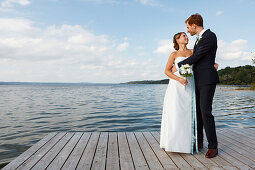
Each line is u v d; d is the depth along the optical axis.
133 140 3.56
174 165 2.46
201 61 2.70
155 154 2.86
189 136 2.86
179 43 2.91
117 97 24.81
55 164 2.47
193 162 2.56
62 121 8.96
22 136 6.43
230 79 133.00
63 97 25.06
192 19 2.71
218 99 22.02
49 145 3.25
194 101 2.91
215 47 2.65
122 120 9.09
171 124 2.89
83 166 2.42
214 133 2.74
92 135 3.90
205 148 3.16
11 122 8.80
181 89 2.89
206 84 2.64
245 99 21.98
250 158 2.70
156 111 11.95
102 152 2.93
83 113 11.32
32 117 10.09
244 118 9.58
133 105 15.43
